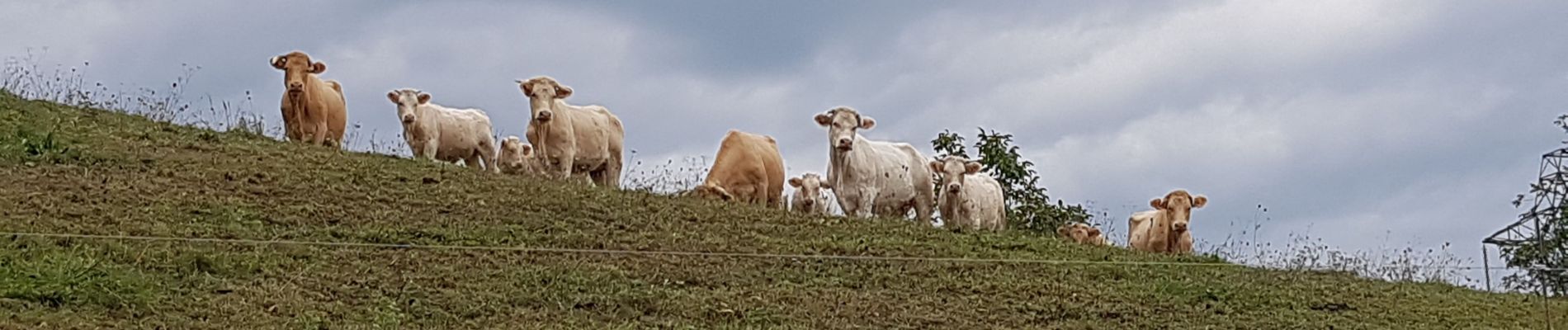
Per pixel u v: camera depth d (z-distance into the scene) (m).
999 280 16.39
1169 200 24.48
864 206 22.73
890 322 14.51
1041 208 27.61
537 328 13.23
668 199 19.38
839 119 22.48
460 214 17.30
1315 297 17.08
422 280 14.34
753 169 23.27
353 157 19.69
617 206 18.39
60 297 12.27
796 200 25.03
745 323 14.04
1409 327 16.12
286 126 22.12
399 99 24.61
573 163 23.98
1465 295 18.58
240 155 18.80
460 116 25.67
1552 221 23.00
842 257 16.70
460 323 13.25
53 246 14.11
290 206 16.73
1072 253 18.55
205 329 12.18
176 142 19.19
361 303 13.52
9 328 11.31
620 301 14.27
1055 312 15.34
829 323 14.20
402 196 17.73
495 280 14.52
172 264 13.87
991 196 25.17
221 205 16.39
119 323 11.99
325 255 14.92
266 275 13.99
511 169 25.83
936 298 15.51
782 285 15.45
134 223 15.34
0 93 20.47
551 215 17.61
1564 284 21.23
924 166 24.17
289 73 21.92
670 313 14.20
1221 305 16.23
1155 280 17.12
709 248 16.64
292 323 12.56
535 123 23.17
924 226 19.59
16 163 17.05
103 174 17.17
